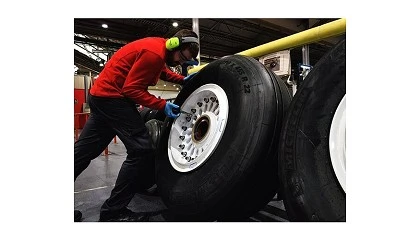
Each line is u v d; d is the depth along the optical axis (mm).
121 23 6062
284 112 1059
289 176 841
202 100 1461
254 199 1126
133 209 1560
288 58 1715
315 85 887
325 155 824
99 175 2393
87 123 1476
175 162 1354
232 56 1339
